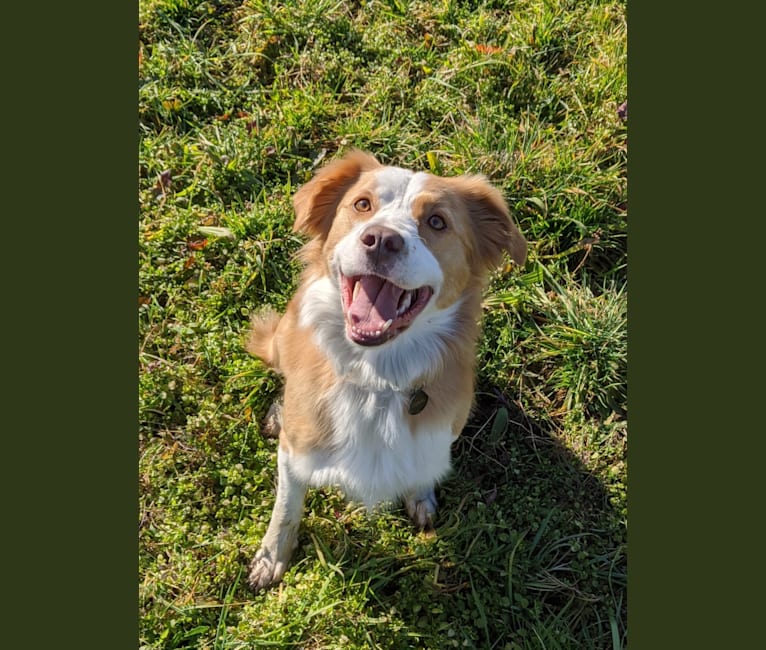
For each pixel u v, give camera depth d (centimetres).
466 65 140
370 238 81
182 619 95
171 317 116
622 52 142
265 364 111
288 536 99
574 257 126
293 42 143
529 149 129
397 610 97
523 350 119
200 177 126
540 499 108
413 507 106
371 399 91
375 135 130
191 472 106
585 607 101
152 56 136
